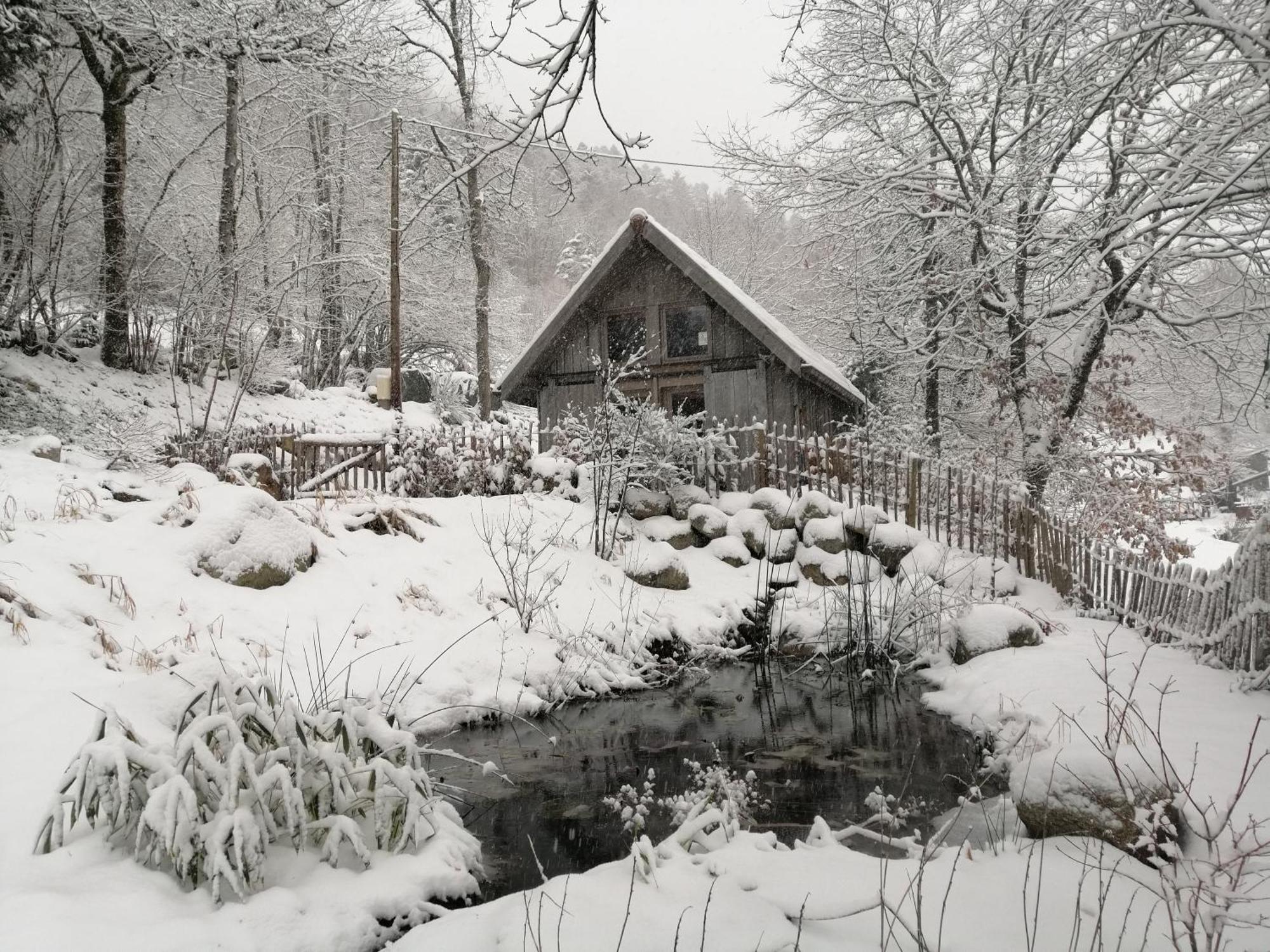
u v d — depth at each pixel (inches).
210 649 240.5
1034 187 564.7
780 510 471.5
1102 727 209.0
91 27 589.6
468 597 330.3
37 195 582.2
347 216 1052.5
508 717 271.6
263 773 146.8
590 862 167.2
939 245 629.0
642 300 621.3
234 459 389.4
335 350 1059.3
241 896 130.0
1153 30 323.0
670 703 297.1
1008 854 154.9
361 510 361.1
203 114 806.5
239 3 637.3
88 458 452.4
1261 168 366.0
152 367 682.2
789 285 1176.2
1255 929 122.1
